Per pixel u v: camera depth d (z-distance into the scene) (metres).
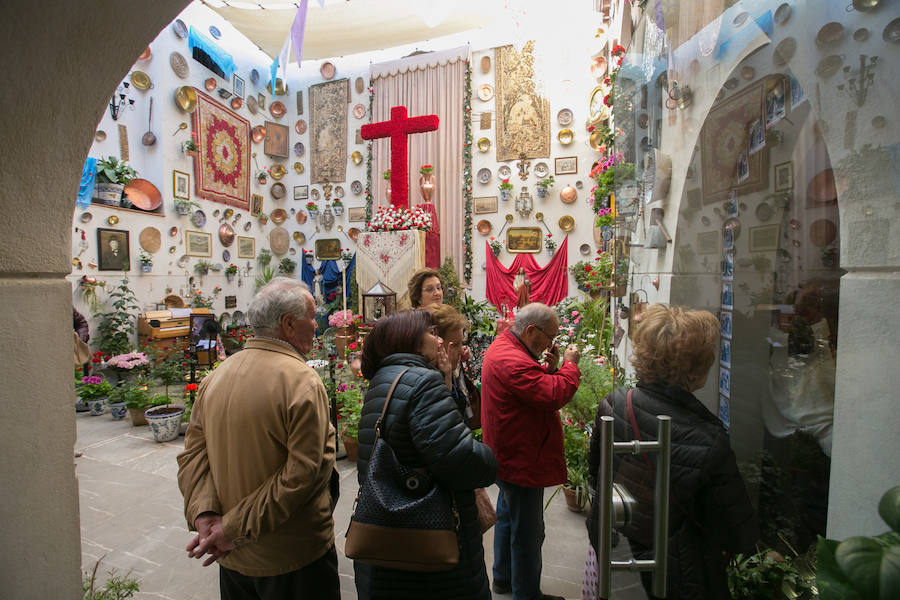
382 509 1.12
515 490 1.79
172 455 3.83
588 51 8.14
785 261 0.78
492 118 9.70
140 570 2.30
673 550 0.86
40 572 0.96
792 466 0.79
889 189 0.64
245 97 9.99
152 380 5.04
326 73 10.76
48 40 0.88
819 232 0.73
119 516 2.82
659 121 1.08
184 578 2.24
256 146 10.40
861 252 0.68
